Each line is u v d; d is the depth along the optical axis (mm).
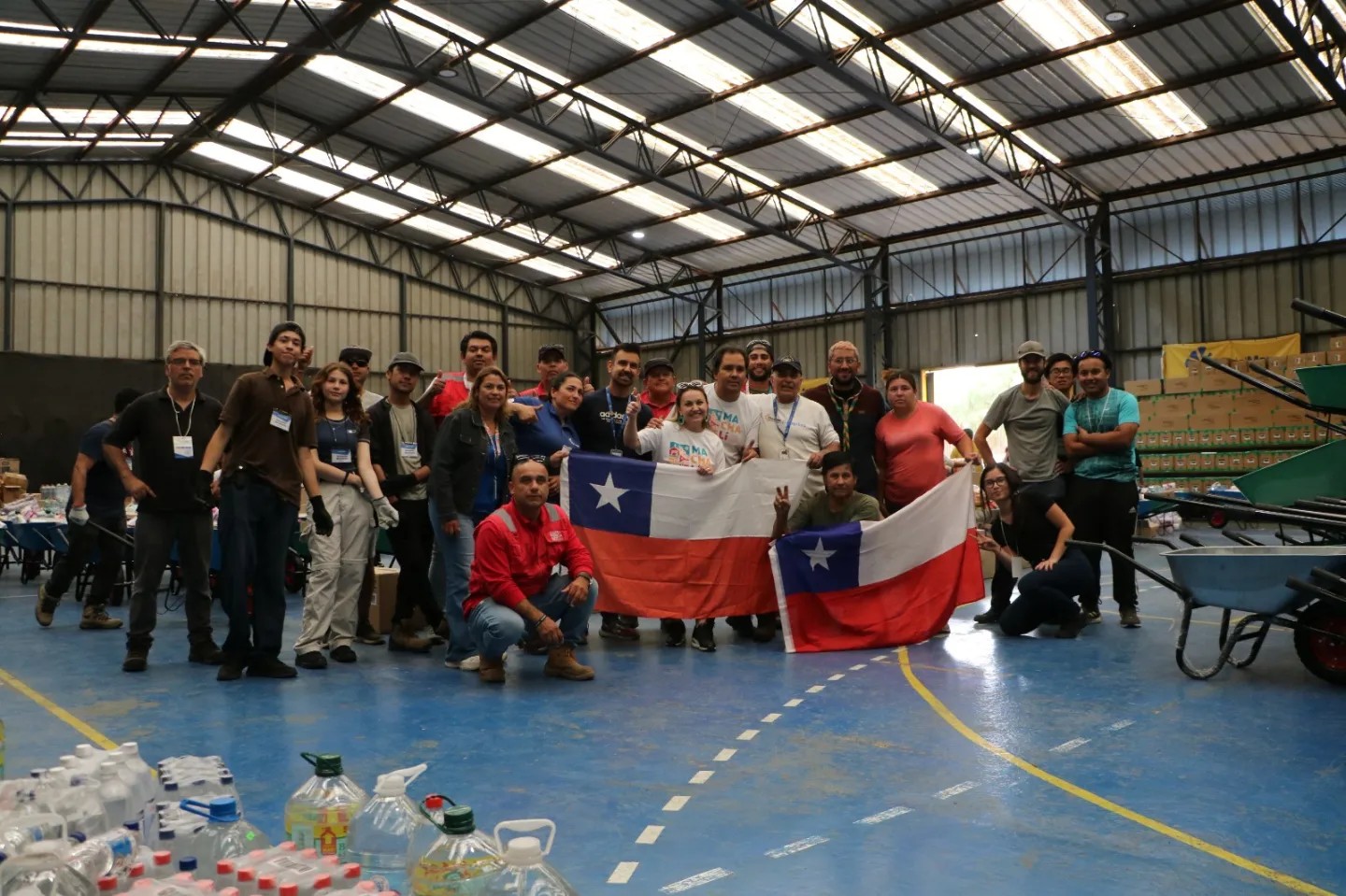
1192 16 14195
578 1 16016
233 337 25875
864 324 25453
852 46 15781
